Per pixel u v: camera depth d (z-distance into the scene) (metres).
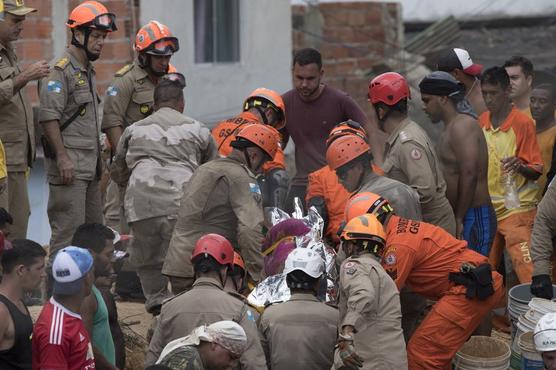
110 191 34.00
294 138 33.53
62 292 21.22
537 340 23.12
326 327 24.28
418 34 81.56
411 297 28.45
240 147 27.23
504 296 33.53
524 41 79.69
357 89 69.69
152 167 28.88
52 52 46.28
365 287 23.52
